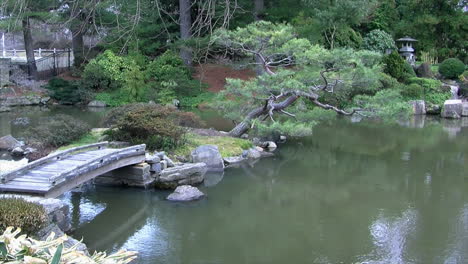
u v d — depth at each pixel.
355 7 17.53
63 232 6.36
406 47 23.31
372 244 6.61
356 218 7.67
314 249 6.43
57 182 6.89
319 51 11.20
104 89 21.75
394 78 19.92
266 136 13.04
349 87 11.94
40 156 10.72
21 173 7.36
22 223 4.86
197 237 6.84
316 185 9.57
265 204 8.38
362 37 24.64
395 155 12.27
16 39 27.91
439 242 6.66
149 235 6.90
